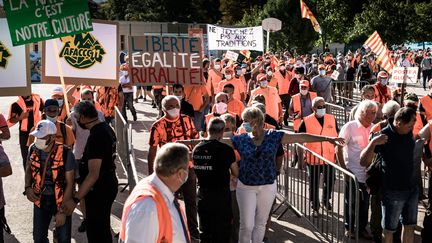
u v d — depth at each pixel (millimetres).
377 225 6277
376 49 12859
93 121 5176
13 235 6602
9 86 7242
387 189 5469
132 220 2947
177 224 3154
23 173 9703
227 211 5086
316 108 7336
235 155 5453
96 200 5164
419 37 40906
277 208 7520
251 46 17484
